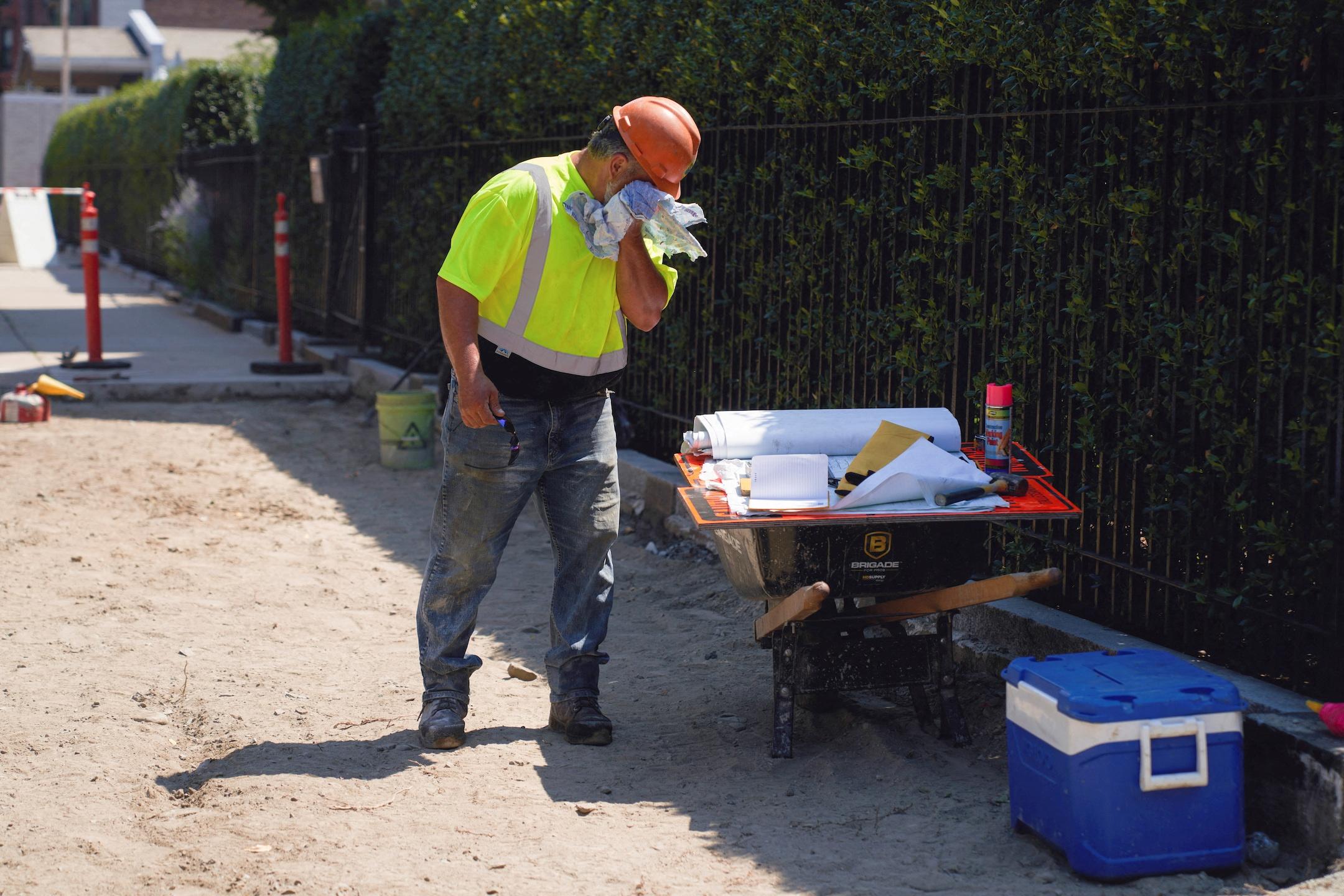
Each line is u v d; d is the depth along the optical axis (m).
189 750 4.85
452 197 11.51
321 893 3.71
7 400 11.31
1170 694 3.75
